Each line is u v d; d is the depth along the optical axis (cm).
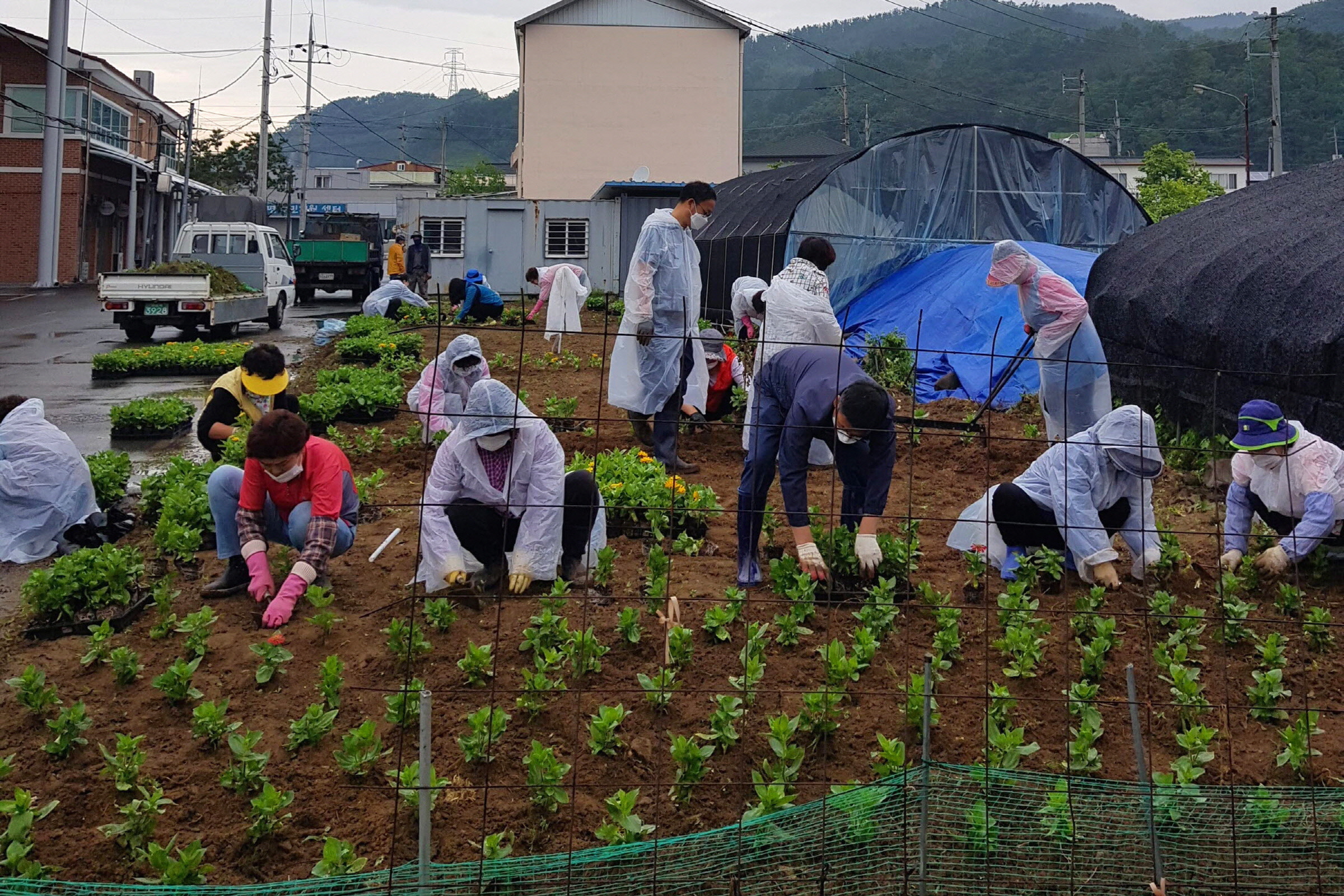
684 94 4103
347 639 575
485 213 3120
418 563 477
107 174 4634
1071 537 633
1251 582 659
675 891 373
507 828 415
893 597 604
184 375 1669
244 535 615
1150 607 618
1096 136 8588
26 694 494
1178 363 1079
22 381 1591
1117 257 1269
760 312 938
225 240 2448
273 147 6969
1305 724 462
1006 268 877
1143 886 382
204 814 425
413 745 472
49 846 405
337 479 615
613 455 881
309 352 1958
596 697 507
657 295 924
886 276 1872
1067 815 402
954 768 428
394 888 360
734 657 551
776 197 2048
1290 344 886
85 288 3822
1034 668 538
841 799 403
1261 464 668
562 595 564
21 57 4159
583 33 4059
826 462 677
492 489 614
